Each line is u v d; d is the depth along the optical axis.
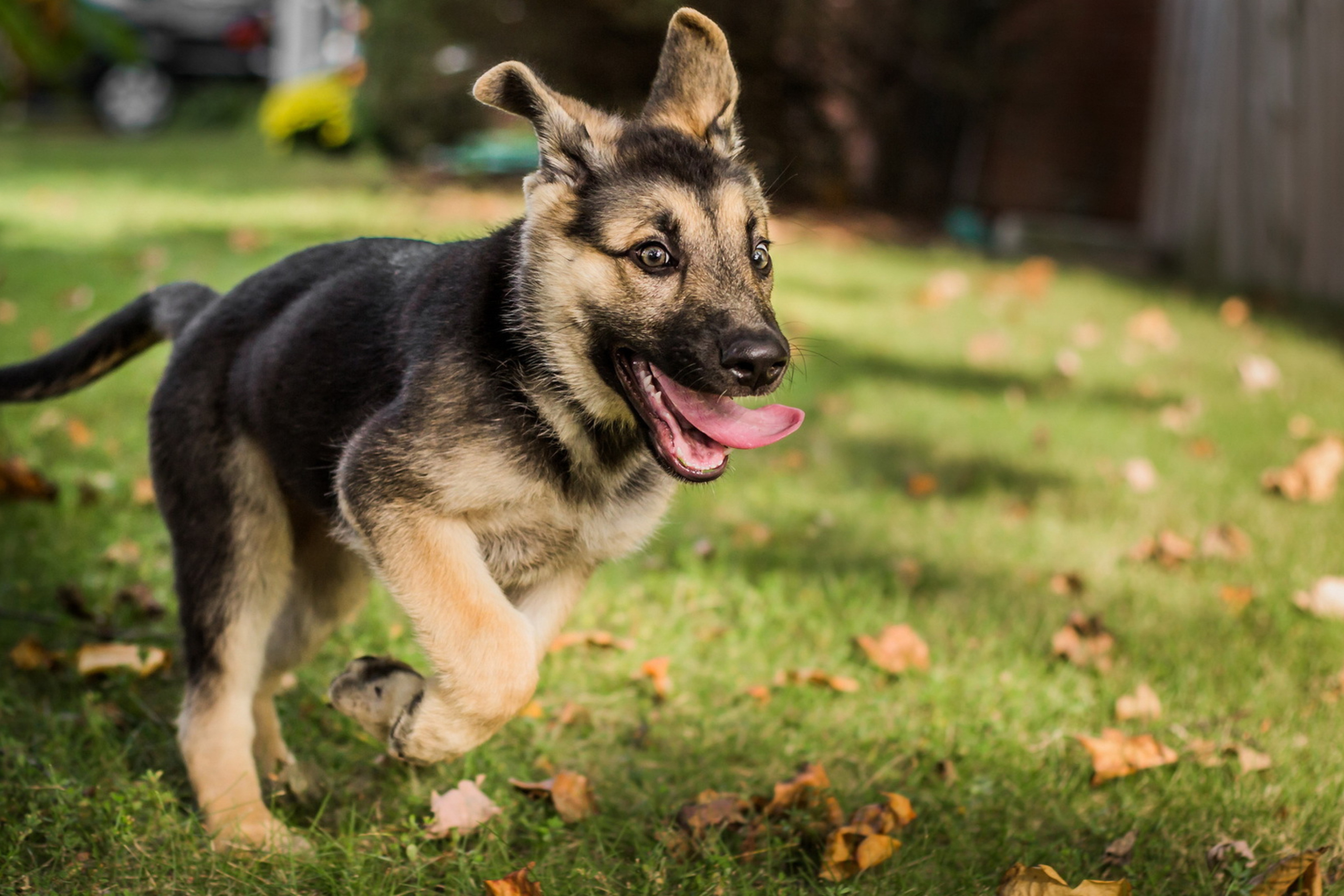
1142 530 2.22
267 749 1.59
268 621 1.53
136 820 1.46
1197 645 1.88
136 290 3.16
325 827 1.52
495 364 1.42
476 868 1.43
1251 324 3.67
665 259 1.42
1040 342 3.39
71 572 1.91
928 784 1.62
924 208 5.37
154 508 2.09
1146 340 3.44
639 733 1.66
